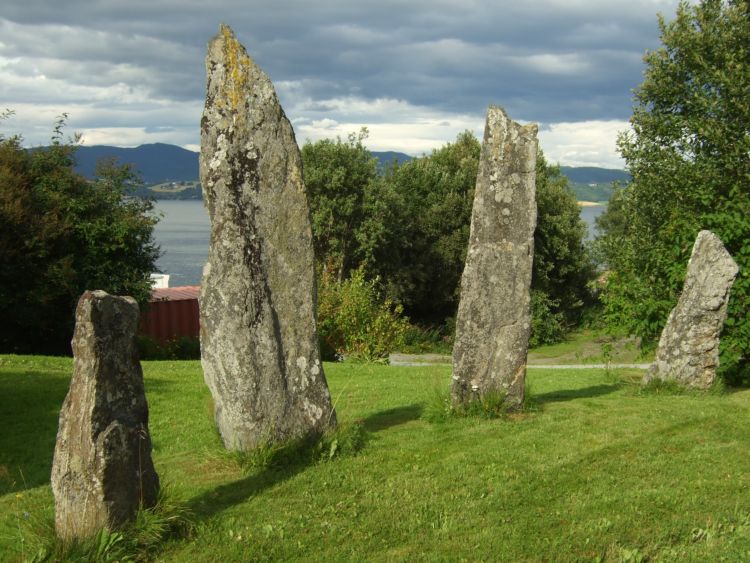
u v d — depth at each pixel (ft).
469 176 165.78
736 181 63.46
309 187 145.07
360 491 24.36
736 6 73.41
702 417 33.30
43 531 19.61
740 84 68.13
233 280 26.25
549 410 35.35
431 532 21.56
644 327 49.06
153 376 51.52
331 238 146.10
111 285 91.50
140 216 96.63
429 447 28.89
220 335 26.45
